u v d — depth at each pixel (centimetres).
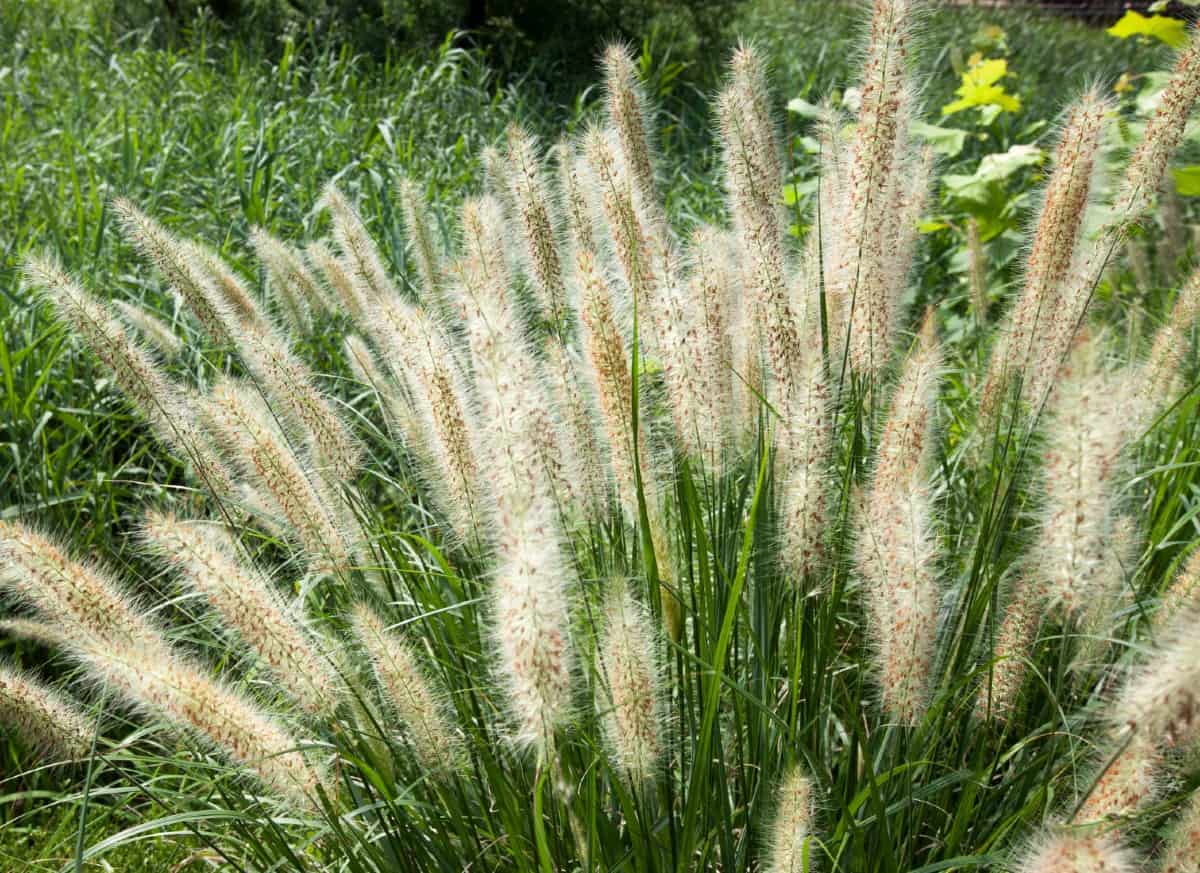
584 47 1247
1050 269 279
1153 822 240
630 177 311
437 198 721
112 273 630
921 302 685
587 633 266
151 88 1015
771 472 287
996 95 741
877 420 311
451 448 266
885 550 241
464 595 301
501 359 214
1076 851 171
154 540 246
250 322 334
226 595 245
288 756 251
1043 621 276
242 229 705
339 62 1051
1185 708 180
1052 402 280
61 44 1170
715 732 270
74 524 477
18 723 273
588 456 279
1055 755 276
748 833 268
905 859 265
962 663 286
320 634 287
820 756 284
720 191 829
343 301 395
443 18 1270
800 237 408
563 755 259
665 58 1097
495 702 288
